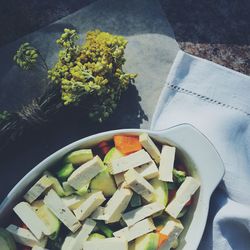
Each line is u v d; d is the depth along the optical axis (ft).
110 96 1.54
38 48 1.71
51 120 1.57
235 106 1.65
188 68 1.65
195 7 1.76
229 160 1.63
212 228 1.59
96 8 1.74
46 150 1.67
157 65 1.73
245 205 1.62
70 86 1.42
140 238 1.44
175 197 1.47
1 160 1.66
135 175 1.41
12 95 1.69
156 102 1.71
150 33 1.74
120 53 1.48
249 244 1.61
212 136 1.64
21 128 1.53
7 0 1.72
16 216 1.48
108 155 1.47
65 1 1.73
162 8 1.75
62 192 1.45
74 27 1.73
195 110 1.66
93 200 1.41
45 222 1.44
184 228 1.51
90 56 1.49
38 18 1.72
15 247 1.46
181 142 1.44
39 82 1.69
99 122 1.69
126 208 1.47
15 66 1.69
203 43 1.75
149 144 1.44
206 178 1.44
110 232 1.47
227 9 1.77
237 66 1.75
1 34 1.71
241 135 1.65
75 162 1.45
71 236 1.45
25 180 1.39
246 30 1.76
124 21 1.74
